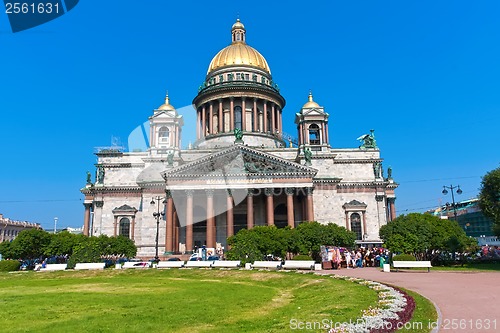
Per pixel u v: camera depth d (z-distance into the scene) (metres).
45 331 18.86
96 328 19.44
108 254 70.38
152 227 89.56
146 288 37.94
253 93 109.88
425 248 61.53
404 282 34.72
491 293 26.81
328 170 96.06
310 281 39.25
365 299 24.92
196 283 42.41
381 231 67.44
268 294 33.03
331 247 54.91
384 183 95.50
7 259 70.00
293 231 67.25
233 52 117.44
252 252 59.88
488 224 145.00
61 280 48.75
